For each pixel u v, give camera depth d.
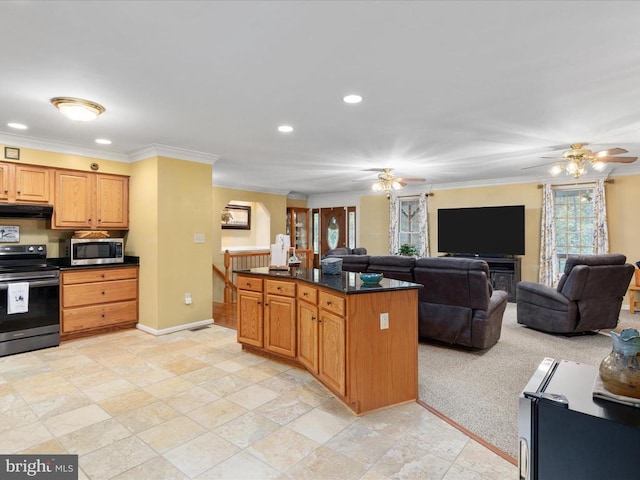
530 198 6.85
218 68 2.36
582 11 1.75
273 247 4.01
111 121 3.45
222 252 7.62
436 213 7.85
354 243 9.26
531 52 2.16
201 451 2.14
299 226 9.90
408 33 1.95
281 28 1.90
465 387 3.06
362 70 2.40
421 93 2.79
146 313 4.70
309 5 1.70
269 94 2.80
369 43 2.06
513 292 6.79
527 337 4.56
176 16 1.79
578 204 6.53
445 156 4.98
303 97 2.86
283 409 2.66
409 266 4.15
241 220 8.75
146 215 4.65
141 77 2.49
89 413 2.59
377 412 2.62
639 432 0.89
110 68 2.35
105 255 4.60
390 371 2.70
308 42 2.04
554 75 2.47
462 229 7.34
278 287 3.51
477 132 3.84
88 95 2.80
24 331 3.88
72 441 2.24
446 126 3.62
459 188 7.55
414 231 8.24
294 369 3.44
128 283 4.74
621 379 0.99
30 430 2.36
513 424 2.46
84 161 4.52
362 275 2.93
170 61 2.26
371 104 3.03
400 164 5.57
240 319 3.92
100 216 4.69
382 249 8.73
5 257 4.09
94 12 1.75
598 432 0.94
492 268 7.02
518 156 4.98
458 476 1.91
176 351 3.94
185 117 3.34
